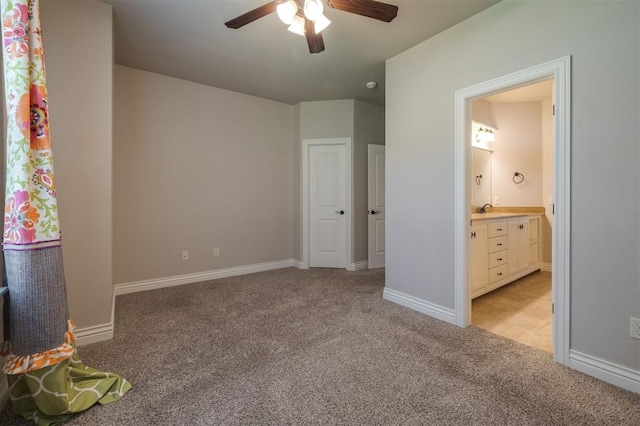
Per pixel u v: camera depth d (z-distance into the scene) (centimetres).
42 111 136
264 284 356
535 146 412
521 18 194
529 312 268
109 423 133
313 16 167
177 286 349
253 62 305
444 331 226
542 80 189
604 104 161
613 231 159
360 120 432
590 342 168
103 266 214
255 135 414
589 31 165
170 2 210
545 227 414
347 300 298
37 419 132
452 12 216
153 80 336
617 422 133
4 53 128
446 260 243
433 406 143
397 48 270
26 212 128
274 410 141
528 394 152
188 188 362
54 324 132
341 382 163
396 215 285
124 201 322
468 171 231
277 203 439
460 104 230
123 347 203
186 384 161
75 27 202
